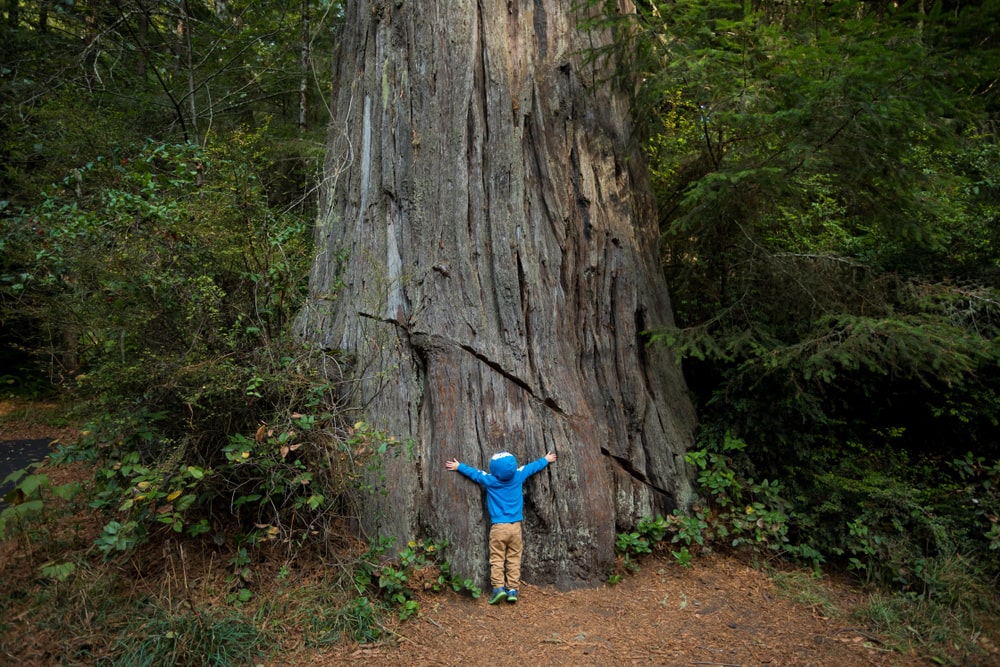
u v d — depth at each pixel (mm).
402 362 5270
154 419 4586
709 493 5891
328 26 12758
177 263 4953
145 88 10516
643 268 6266
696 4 5078
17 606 4059
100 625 3898
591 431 5297
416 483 5027
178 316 4848
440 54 5660
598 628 4426
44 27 10430
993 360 5625
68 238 5023
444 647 4109
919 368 5617
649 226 6680
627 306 5922
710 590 5039
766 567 5383
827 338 5254
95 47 9578
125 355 4773
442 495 4934
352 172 5984
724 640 4320
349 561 4609
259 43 11766
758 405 6094
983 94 4844
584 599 4820
